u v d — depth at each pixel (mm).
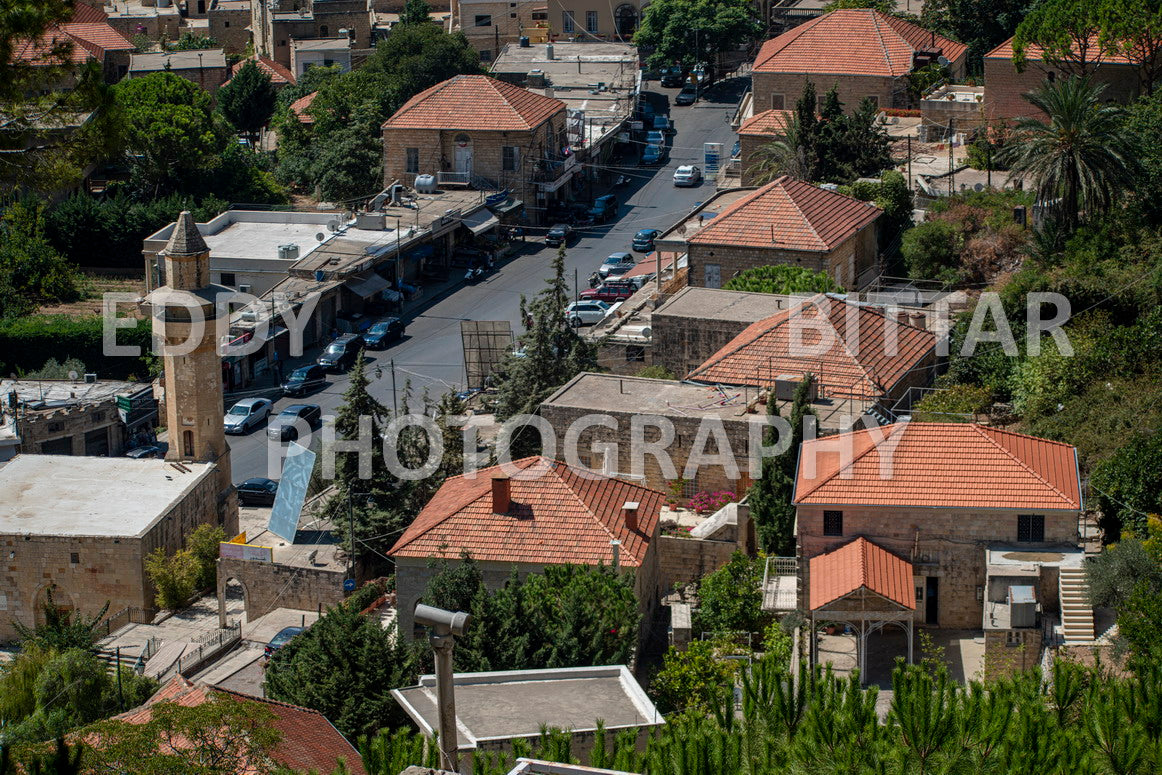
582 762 111438
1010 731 94625
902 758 90500
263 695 154250
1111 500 162625
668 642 164875
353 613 142750
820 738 94125
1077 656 138250
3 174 159750
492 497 169125
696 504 187125
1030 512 152625
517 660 137625
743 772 94188
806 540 157125
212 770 102062
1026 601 144125
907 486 155875
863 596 148000
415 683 136125
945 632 154750
